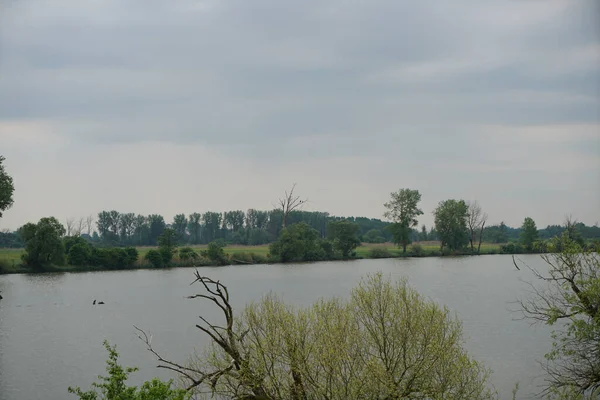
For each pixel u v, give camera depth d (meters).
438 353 18.78
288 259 141.00
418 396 19.19
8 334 53.75
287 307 20.81
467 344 42.56
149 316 63.84
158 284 98.69
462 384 19.58
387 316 19.64
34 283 100.88
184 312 66.00
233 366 19.64
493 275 104.81
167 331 53.44
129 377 36.28
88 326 58.09
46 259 117.19
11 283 100.81
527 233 157.88
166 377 36.03
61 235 117.94
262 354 18.67
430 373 19.06
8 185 88.94
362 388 18.41
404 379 19.28
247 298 75.12
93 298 81.12
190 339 48.88
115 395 14.95
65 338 51.59
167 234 131.88
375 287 20.47
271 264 138.75
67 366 40.91
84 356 43.91
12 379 37.53
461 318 54.78
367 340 19.81
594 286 20.33
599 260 21.38
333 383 18.56
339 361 18.61
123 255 125.75
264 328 19.72
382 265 132.62
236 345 19.77
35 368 40.41
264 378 19.03
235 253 138.00
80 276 112.50
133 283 100.88
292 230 140.62
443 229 164.75
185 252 132.75
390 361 19.14
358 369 19.02
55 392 34.72
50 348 47.16
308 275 109.06
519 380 32.34
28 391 34.97
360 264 135.50
